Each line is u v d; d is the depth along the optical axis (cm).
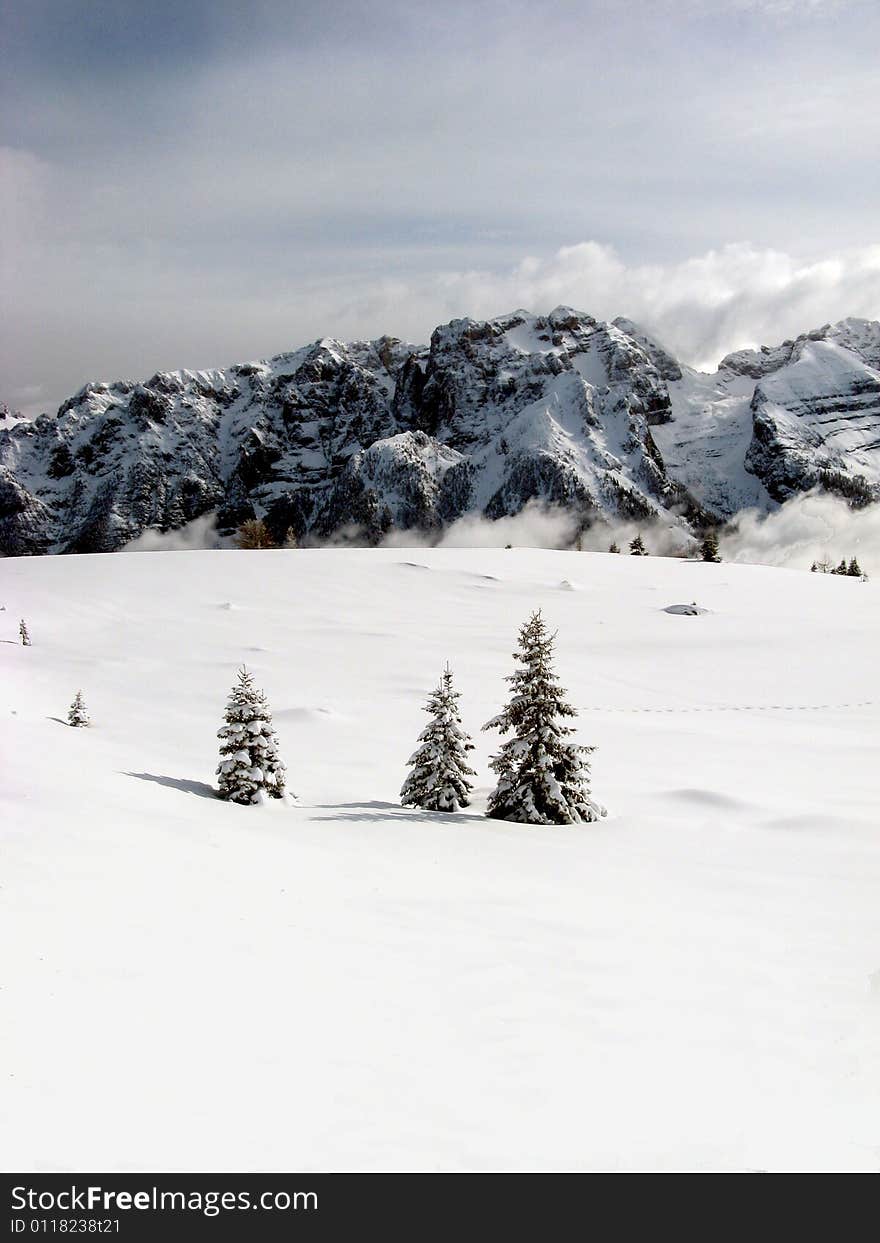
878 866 2028
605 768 3825
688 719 5272
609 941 1377
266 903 1392
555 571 11250
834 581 11256
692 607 8988
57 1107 748
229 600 9256
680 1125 812
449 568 11106
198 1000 985
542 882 1792
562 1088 869
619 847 2241
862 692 6109
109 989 979
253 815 2341
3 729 2780
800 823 2533
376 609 9056
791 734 4784
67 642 7244
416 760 2892
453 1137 769
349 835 2175
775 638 7875
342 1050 911
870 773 3772
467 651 7344
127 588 9612
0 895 1203
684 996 1148
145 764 3028
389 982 1114
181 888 1391
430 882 1700
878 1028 1047
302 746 4206
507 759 2684
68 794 1909
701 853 2178
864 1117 840
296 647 7325
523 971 1204
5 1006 902
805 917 1590
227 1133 741
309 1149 733
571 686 6250
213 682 5928
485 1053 935
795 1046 996
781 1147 782
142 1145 713
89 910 1215
